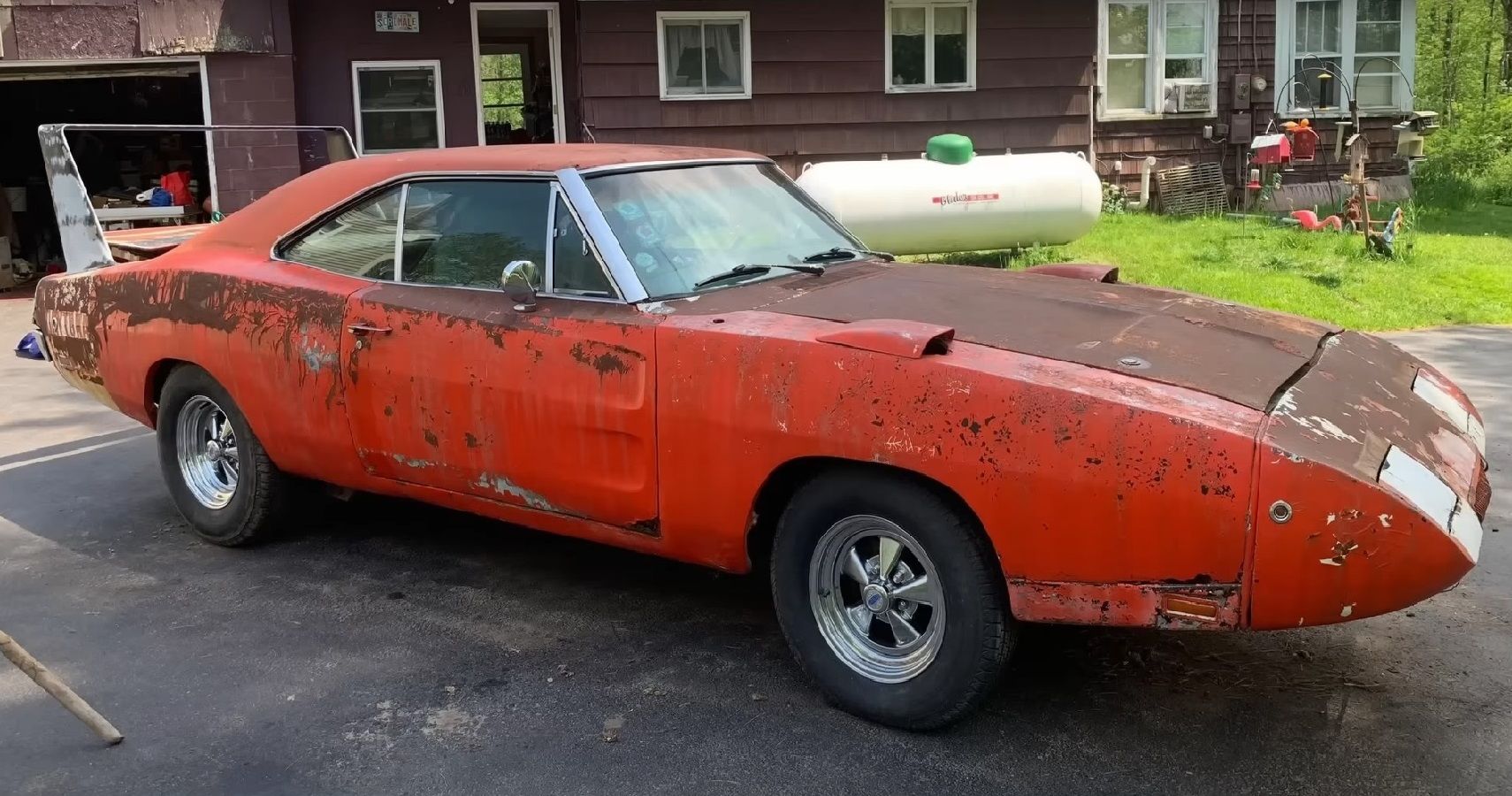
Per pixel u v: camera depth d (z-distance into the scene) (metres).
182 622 4.23
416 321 4.08
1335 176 17.05
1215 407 2.87
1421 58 29.62
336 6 13.34
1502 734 3.30
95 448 6.79
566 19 14.09
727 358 3.39
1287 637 3.99
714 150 4.71
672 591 4.50
